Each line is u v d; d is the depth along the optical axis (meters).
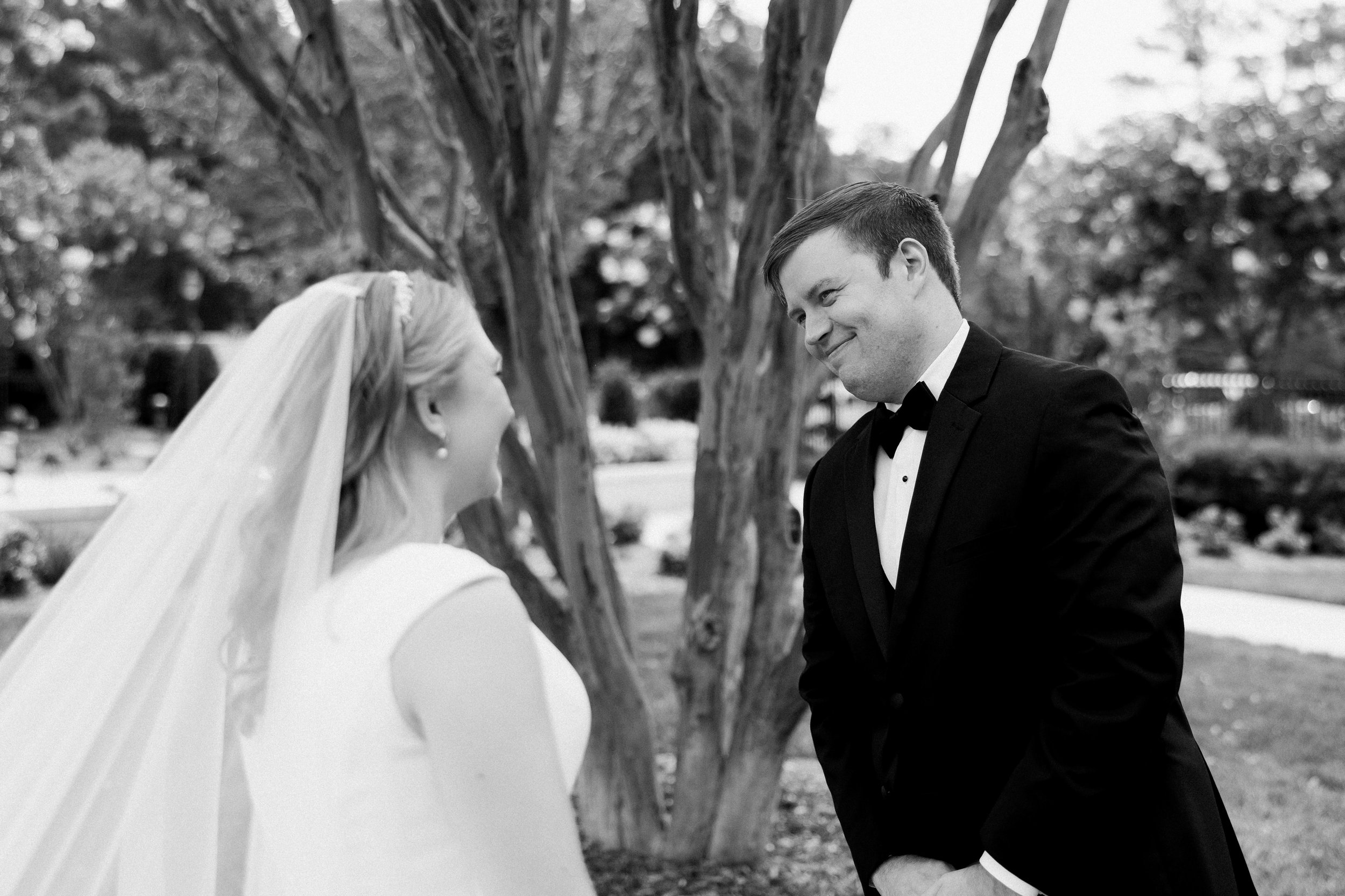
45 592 9.19
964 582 1.69
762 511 3.42
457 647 1.12
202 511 1.32
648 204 21.59
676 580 10.28
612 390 23.22
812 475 2.05
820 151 10.94
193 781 1.30
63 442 21.69
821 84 3.02
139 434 25.09
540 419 3.31
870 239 1.75
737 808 3.59
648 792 3.70
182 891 1.29
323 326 1.30
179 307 29.42
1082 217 19.34
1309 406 15.92
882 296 1.75
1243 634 7.82
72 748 1.35
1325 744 5.22
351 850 1.14
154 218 23.03
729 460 3.49
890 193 1.78
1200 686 6.31
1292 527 12.27
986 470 1.69
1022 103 2.81
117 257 23.42
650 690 6.02
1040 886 1.57
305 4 3.03
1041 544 1.66
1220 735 5.41
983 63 2.81
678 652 3.61
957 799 1.74
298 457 1.29
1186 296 19.33
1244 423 15.96
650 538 13.17
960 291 1.90
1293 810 4.35
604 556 3.62
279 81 3.81
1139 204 18.73
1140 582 1.56
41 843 1.34
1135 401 13.12
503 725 1.11
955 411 1.74
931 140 3.11
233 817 1.32
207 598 1.30
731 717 3.97
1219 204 18.42
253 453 1.30
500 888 1.09
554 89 3.20
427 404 1.32
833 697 1.97
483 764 1.09
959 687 1.71
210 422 1.33
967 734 1.73
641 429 22.86
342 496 1.32
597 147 10.32
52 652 1.39
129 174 22.84
